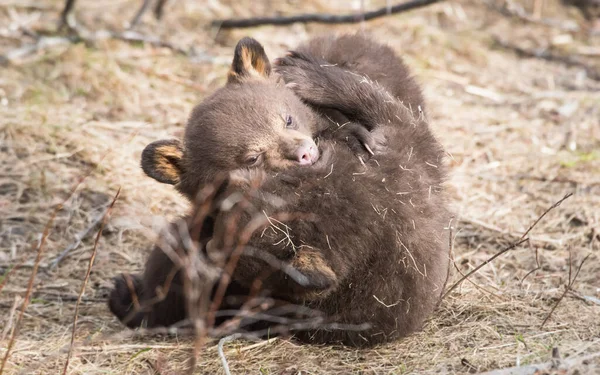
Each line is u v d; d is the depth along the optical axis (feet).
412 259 30.50
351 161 31.04
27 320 34.63
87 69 55.21
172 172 35.14
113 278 37.32
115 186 44.32
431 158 33.30
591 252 37.42
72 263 39.45
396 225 30.30
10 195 43.65
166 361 30.30
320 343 31.73
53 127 48.32
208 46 61.98
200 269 31.24
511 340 30.60
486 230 40.73
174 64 58.34
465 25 67.36
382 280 30.42
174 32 63.52
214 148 33.91
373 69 38.68
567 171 46.11
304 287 27.73
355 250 29.55
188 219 34.50
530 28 67.41
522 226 41.16
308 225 29.12
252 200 29.45
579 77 60.23
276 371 29.60
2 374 29.37
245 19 62.34
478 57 62.08
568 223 41.14
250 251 28.94
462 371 28.48
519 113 54.29
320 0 68.85
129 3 66.80
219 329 31.71
